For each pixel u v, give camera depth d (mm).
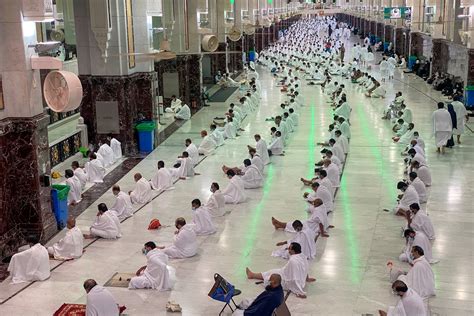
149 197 13695
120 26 17047
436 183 14484
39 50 10742
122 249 10938
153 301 8891
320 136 20047
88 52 17312
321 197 12648
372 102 26547
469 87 22953
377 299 8805
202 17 31078
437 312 8375
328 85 29188
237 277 9648
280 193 14117
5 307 8766
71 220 10633
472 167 15852
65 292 9242
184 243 10438
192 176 15617
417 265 8883
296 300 8820
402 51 43375
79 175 14180
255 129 21422
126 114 17703
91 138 18016
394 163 16562
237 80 35000
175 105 24125
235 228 11906
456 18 26734
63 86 10109
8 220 10977
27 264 9672
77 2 16953
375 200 13461
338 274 9695
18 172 11000
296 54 44562
